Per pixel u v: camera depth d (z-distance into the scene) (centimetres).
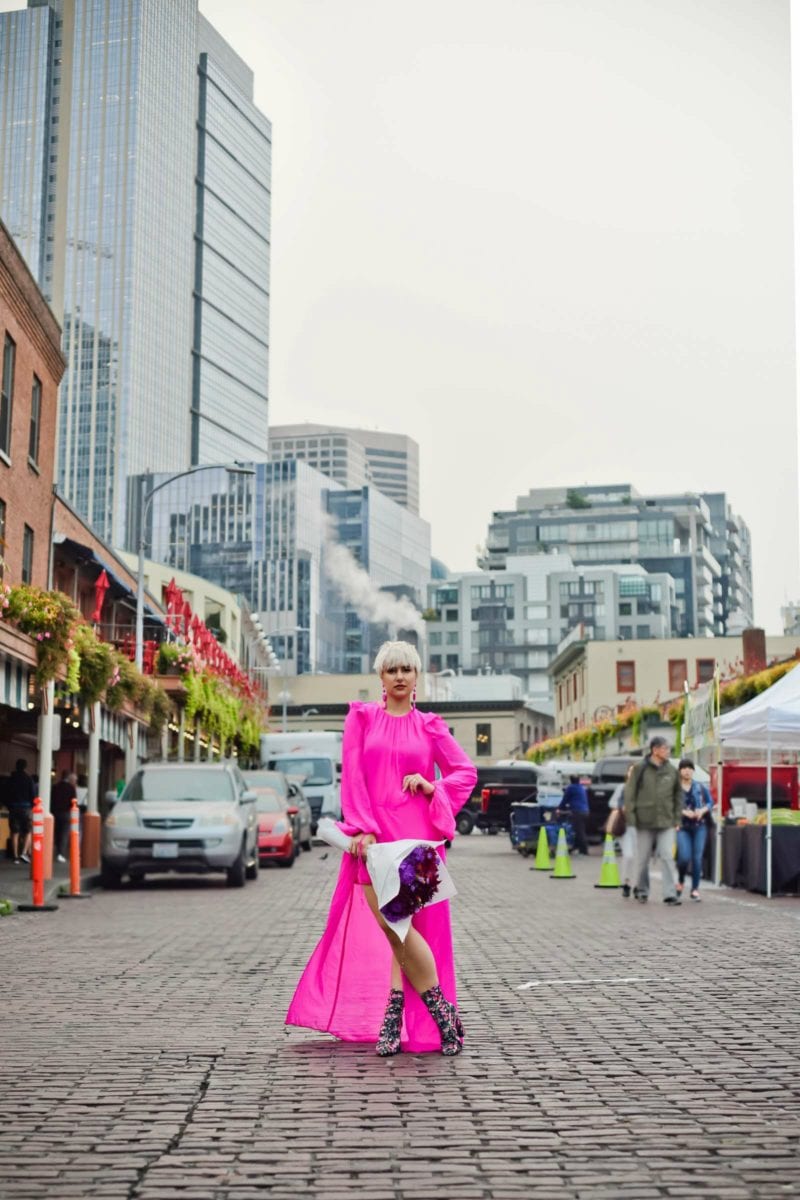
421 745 801
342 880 824
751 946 1420
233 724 5416
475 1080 719
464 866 3353
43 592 2377
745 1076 729
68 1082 718
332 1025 823
